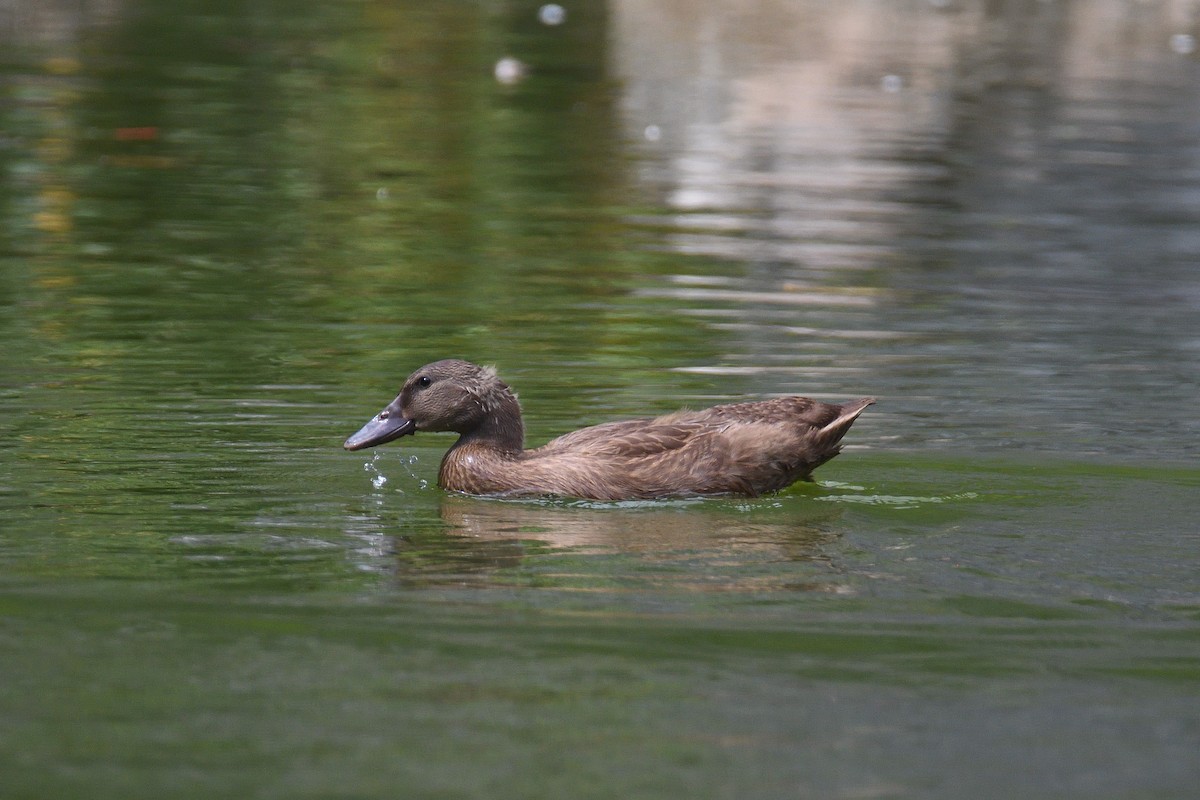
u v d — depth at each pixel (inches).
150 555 406.6
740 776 293.3
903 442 533.0
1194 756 303.1
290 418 551.8
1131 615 373.7
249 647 347.9
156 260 801.6
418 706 320.2
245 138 1125.7
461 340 661.3
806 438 490.0
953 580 397.4
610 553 418.0
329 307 717.9
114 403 561.0
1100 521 449.4
